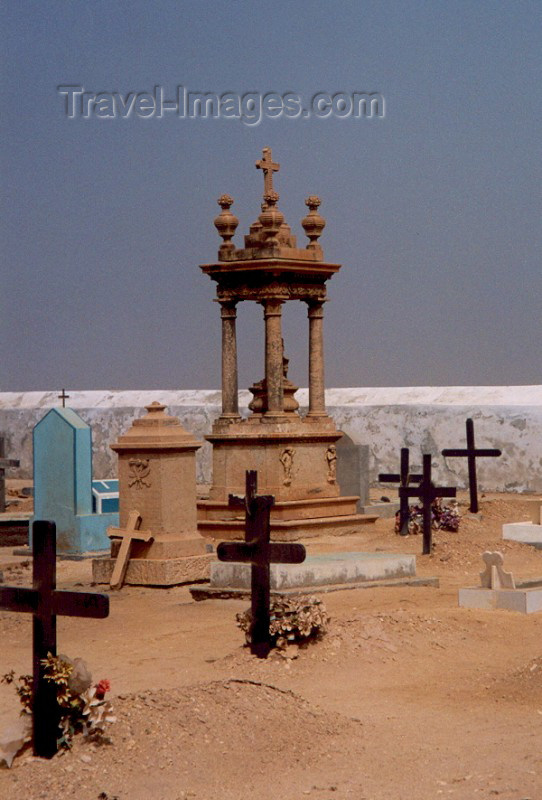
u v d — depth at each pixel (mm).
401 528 21203
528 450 28875
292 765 8562
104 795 8023
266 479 21344
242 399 33594
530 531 20266
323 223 22125
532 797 7625
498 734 9188
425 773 8312
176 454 17422
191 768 8445
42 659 8727
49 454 20797
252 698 9570
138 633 13625
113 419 35562
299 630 11883
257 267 21250
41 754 8656
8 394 38812
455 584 16453
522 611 13945
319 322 22266
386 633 12406
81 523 20547
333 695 10602
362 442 24922
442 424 30094
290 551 11641
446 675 11344
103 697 8945
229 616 14398
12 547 23094
